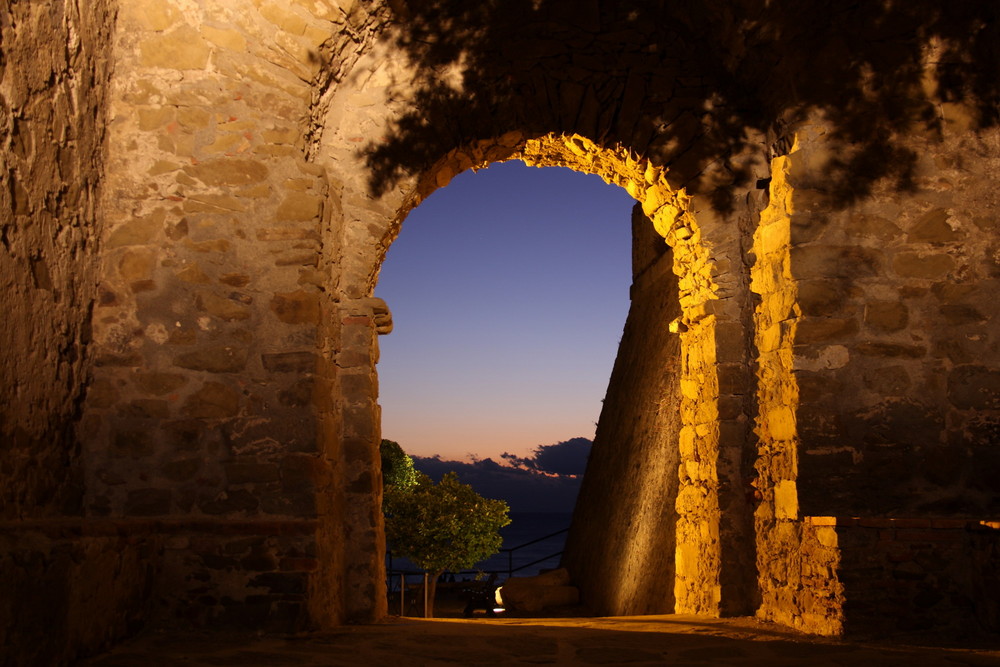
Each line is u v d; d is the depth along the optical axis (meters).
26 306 3.93
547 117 5.67
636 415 10.21
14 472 3.78
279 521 4.45
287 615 4.30
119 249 4.70
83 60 4.46
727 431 5.45
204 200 4.77
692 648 4.07
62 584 3.24
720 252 5.60
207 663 3.55
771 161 5.48
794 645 4.09
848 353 4.69
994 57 4.87
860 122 4.87
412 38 5.57
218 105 4.85
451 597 13.45
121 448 4.54
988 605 4.16
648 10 5.79
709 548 5.55
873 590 4.29
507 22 5.68
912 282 4.76
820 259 4.77
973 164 4.85
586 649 4.05
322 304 4.91
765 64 5.20
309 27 4.96
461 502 10.09
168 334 4.65
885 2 4.90
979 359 4.68
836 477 4.58
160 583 4.33
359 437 5.24
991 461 4.58
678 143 5.68
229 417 4.59
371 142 5.49
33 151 3.98
